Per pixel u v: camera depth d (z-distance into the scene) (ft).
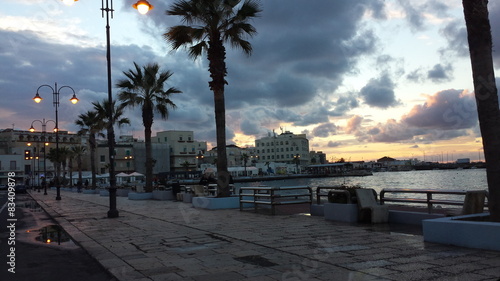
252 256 20.42
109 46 49.44
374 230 27.20
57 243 28.68
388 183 246.88
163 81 83.71
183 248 23.62
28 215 55.21
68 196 120.47
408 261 17.85
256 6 51.67
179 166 385.29
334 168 620.49
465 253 19.01
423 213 28.14
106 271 19.07
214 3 50.49
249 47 54.95
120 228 35.01
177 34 52.85
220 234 28.27
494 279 14.64
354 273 16.25
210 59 52.65
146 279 16.74
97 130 140.26
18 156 296.10
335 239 24.22
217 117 52.85
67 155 261.65
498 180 21.16
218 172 53.11
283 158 570.46
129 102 81.76
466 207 24.25
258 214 41.06
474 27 21.99
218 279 16.25
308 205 48.73
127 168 348.79
